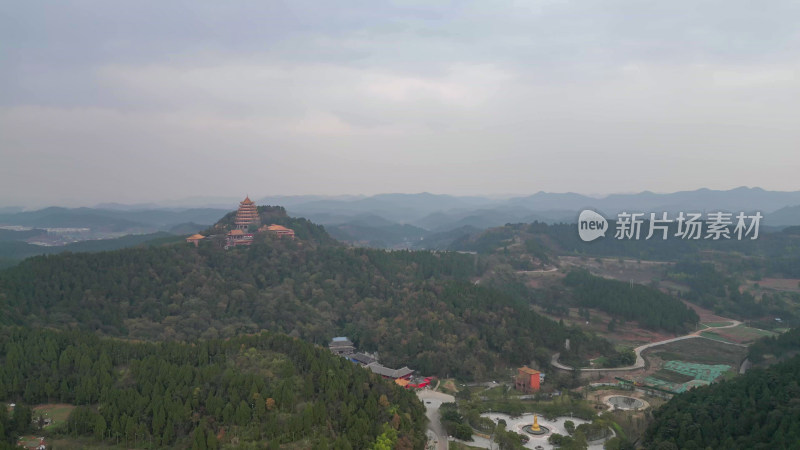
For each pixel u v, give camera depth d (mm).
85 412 155500
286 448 148250
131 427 150000
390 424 167000
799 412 160125
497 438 182125
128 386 169625
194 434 147375
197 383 169500
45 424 156625
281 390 166250
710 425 171000
